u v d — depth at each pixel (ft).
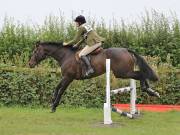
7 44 71.10
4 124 45.62
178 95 64.08
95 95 62.03
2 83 62.34
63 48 52.11
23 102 62.44
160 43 70.69
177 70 64.34
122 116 53.01
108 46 72.84
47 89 62.39
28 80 62.34
